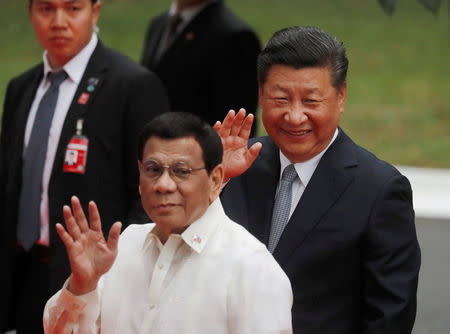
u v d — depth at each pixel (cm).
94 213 862
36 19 1494
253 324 855
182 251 903
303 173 1105
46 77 1551
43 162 1495
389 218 1054
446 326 2086
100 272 865
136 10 6247
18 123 1555
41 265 1514
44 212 1493
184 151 862
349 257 1055
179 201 865
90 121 1485
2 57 5353
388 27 6400
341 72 1059
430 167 3975
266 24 6122
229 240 897
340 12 6600
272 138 1088
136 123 1493
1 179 1585
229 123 1059
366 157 1098
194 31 1977
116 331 908
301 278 1059
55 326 883
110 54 1552
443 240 2705
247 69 1950
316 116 1045
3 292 1541
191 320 868
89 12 1513
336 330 1051
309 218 1069
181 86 1978
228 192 1150
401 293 1036
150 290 891
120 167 1499
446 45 6147
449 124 4712
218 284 873
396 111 4866
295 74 1038
